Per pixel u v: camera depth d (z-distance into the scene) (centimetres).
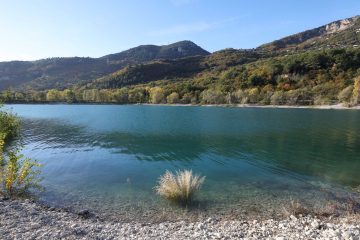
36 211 1074
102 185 1555
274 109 8888
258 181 1644
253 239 846
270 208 1217
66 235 838
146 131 3912
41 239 787
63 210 1170
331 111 7625
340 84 10050
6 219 936
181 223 1049
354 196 1362
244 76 13812
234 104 11200
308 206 1231
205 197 1355
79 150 2611
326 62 12675
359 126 4244
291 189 1486
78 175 1769
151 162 2152
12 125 3253
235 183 1599
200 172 1852
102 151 2566
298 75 12369
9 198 1238
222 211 1184
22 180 1359
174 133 3712
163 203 1272
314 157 2300
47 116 6606
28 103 13912
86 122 5212
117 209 1200
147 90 15425
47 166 2008
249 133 3669
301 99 10100
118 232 931
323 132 3694
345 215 1119
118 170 1900
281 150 2588
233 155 2391
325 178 1709
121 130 4041
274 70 13125
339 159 2220
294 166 2008
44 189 1460
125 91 15188
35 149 2645
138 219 1099
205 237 881
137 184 1577
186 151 2558
